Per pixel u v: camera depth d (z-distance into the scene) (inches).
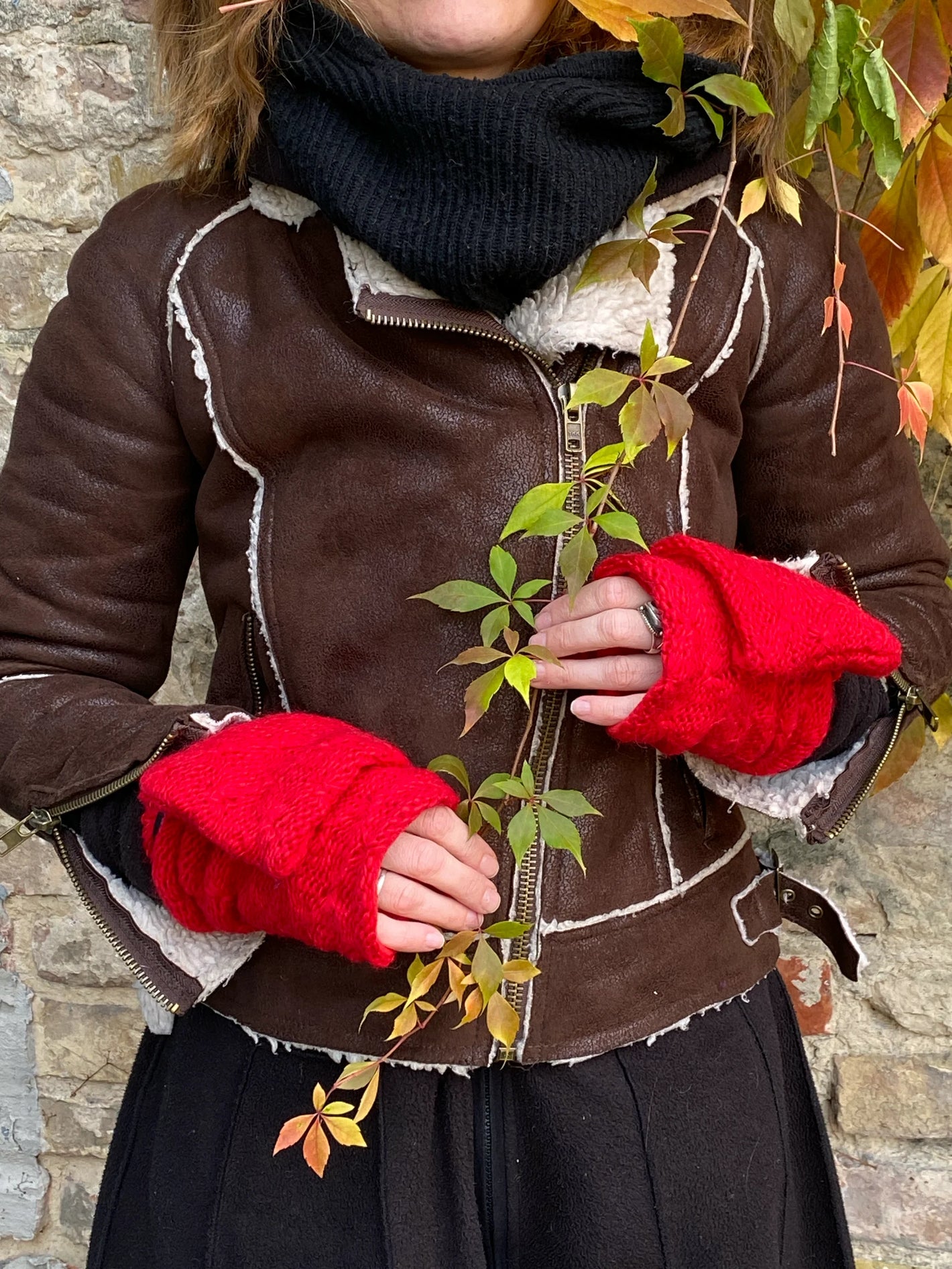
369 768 26.6
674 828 32.6
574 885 31.1
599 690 28.5
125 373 31.5
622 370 30.4
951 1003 51.1
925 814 49.5
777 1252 33.2
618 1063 32.0
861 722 30.8
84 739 30.7
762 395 33.2
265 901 26.8
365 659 30.8
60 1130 58.4
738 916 34.1
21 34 45.4
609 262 28.0
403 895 27.0
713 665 26.4
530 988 30.8
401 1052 30.9
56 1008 56.7
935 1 33.6
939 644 33.1
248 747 27.7
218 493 32.3
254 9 28.6
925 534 34.9
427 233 27.4
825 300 31.9
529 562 30.2
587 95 27.1
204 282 31.0
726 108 30.2
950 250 35.0
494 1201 31.9
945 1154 52.9
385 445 30.4
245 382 30.6
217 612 34.1
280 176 30.3
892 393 34.5
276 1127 31.8
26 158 46.8
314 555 31.0
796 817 30.9
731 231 31.6
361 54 27.7
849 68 29.6
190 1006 30.9
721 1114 32.5
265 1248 31.1
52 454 32.1
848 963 36.6
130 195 33.7
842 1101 52.9
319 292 30.4
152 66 45.0
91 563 32.5
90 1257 35.5
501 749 30.6
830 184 43.1
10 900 55.4
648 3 26.4
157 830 29.0
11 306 48.6
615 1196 31.0
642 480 30.8
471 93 26.4
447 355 30.0
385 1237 30.5
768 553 35.7
